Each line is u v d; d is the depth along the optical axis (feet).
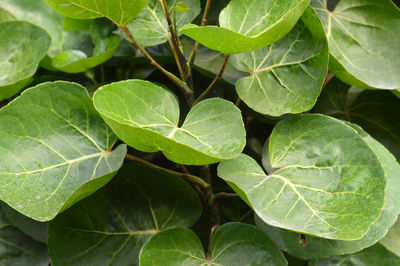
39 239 1.51
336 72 1.53
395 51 1.57
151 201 1.54
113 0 1.40
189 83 1.51
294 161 1.42
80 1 1.41
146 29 1.57
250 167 1.42
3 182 1.39
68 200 1.33
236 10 1.46
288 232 1.47
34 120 1.45
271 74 1.50
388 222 1.42
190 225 1.52
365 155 1.37
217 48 1.37
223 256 1.43
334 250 1.44
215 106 1.41
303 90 1.45
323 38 1.45
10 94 1.54
